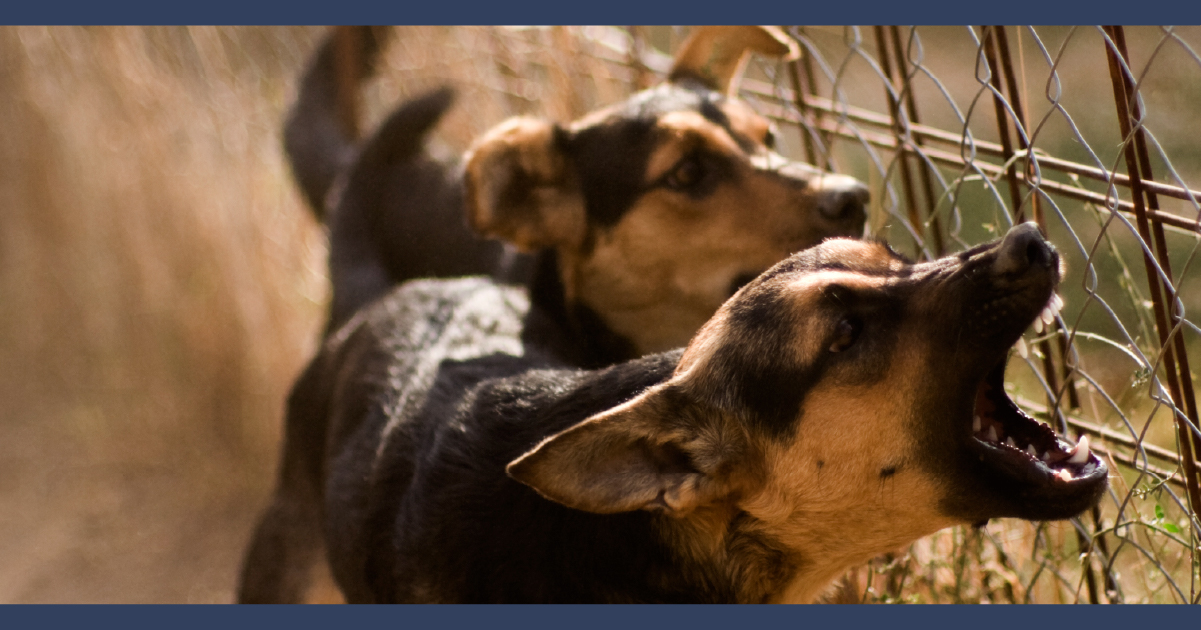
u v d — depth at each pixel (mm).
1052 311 2307
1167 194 2445
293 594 3750
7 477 6156
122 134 5953
